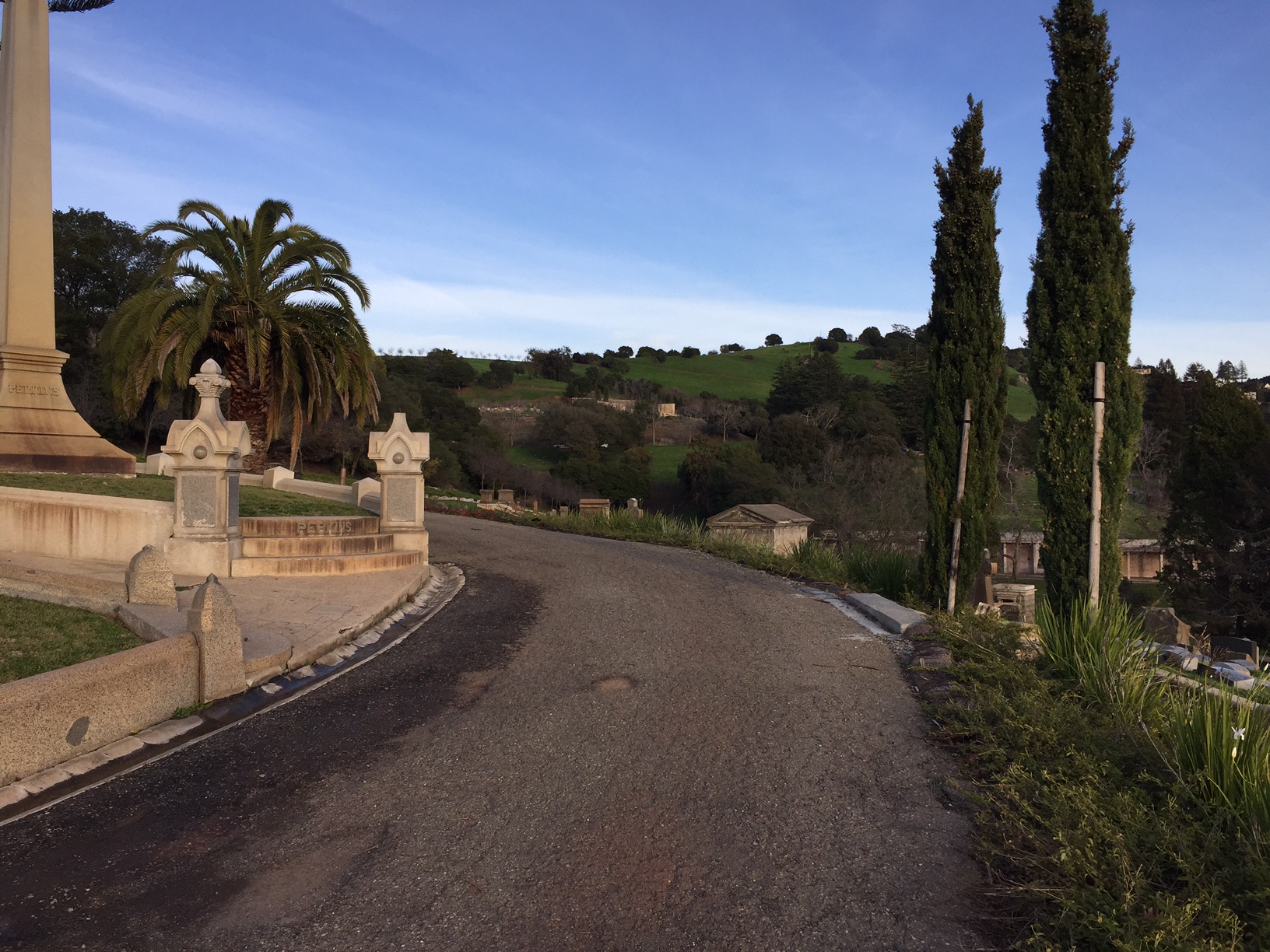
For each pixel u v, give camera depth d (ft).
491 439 196.54
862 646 29.22
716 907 12.39
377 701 22.74
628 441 240.73
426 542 45.85
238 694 22.50
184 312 64.90
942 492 37.65
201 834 14.80
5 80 51.37
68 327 125.49
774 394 284.00
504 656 27.61
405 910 12.28
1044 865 13.00
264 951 11.27
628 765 18.08
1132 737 17.72
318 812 15.72
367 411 75.46
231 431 37.32
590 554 54.85
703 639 30.01
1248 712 15.96
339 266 69.10
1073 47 29.60
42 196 52.13
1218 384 112.27
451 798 16.37
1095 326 28.94
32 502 37.88
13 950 11.22
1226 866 12.33
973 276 37.32
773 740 19.65
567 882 13.11
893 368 260.21
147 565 26.84
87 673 18.15
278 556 39.65
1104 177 29.48
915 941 11.54
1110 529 28.71
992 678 23.27
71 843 14.37
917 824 15.25
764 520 111.86
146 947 11.35
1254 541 107.76
